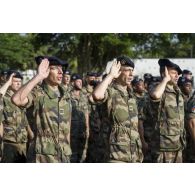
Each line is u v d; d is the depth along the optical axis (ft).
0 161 27.40
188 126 26.96
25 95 21.52
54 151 22.58
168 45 104.83
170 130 25.95
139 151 24.17
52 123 22.68
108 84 23.21
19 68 105.81
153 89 26.07
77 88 36.35
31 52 105.29
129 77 24.13
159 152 26.14
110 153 23.50
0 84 35.32
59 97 23.32
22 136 29.55
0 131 26.66
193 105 26.78
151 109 26.84
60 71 23.21
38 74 21.70
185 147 27.37
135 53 104.58
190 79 32.94
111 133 23.63
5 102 29.30
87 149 35.60
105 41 94.53
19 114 29.55
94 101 23.17
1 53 100.32
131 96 24.48
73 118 35.19
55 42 97.40
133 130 23.94
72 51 99.50
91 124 35.35
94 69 103.76
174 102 26.25
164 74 26.16
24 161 29.68
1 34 101.19
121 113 23.63
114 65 23.35
